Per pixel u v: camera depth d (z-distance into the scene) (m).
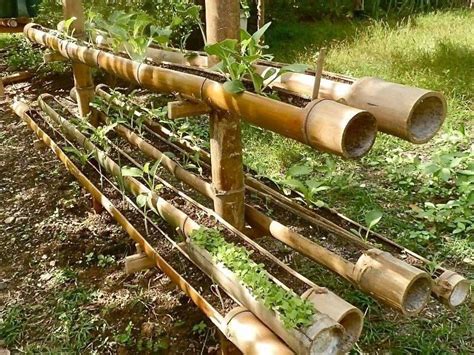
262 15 5.79
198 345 2.40
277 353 1.66
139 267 2.43
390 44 6.16
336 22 8.34
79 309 2.63
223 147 2.26
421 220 3.23
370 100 1.73
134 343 2.45
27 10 4.95
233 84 1.83
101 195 2.88
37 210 3.39
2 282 2.84
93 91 3.94
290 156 3.92
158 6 5.49
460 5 9.30
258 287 1.81
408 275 1.78
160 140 3.40
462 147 4.01
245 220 2.51
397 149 4.09
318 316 1.64
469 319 2.47
